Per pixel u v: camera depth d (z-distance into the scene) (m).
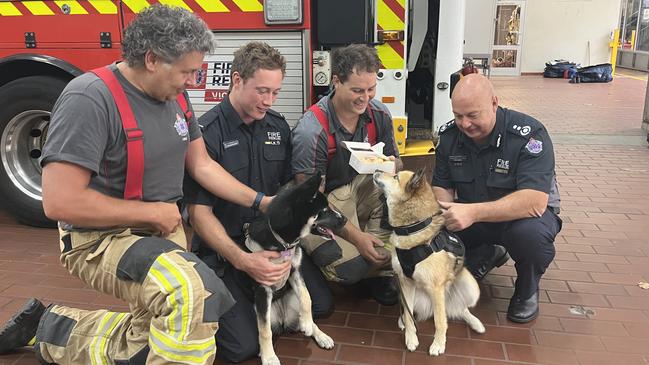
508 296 3.25
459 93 2.71
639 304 3.13
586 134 8.13
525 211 2.73
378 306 3.18
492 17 9.98
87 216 1.93
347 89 2.76
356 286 3.36
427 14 4.18
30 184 4.42
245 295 2.65
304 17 3.61
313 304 2.95
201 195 2.58
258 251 2.46
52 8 4.00
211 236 2.53
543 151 2.78
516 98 12.25
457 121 2.80
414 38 4.23
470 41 10.14
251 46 2.55
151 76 1.97
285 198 2.38
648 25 18.33
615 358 2.62
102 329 2.29
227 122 2.70
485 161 2.94
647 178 5.77
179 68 1.95
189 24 1.92
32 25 4.07
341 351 2.70
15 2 4.05
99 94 1.94
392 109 3.83
